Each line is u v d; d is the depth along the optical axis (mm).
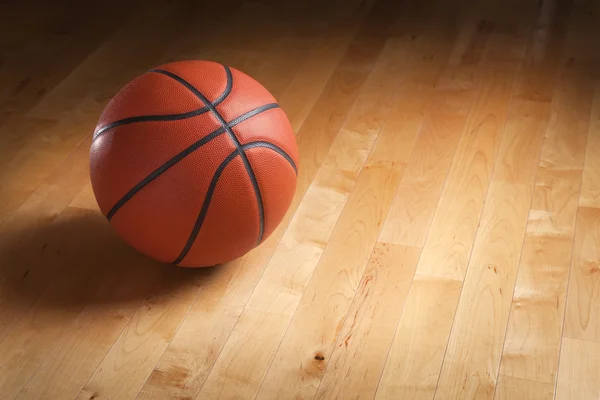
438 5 3650
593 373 2020
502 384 2000
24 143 2887
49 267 2377
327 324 2180
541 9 3592
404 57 3309
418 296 2252
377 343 2121
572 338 2111
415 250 2402
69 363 2084
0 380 2039
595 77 3150
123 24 3580
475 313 2195
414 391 1994
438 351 2094
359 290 2275
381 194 2619
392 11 3621
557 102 3021
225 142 2041
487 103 3031
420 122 2945
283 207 2197
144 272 2357
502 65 3240
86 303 2260
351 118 2977
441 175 2691
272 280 2318
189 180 2023
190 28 3543
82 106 3076
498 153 2779
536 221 2488
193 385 2020
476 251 2391
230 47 3400
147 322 2201
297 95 3100
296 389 2006
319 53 3348
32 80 3227
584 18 3523
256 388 2010
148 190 2043
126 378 2043
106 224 2527
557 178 2658
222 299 2266
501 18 3543
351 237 2453
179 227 2074
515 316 2182
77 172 2746
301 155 2793
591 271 2309
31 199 2629
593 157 2746
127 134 2047
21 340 2148
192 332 2168
